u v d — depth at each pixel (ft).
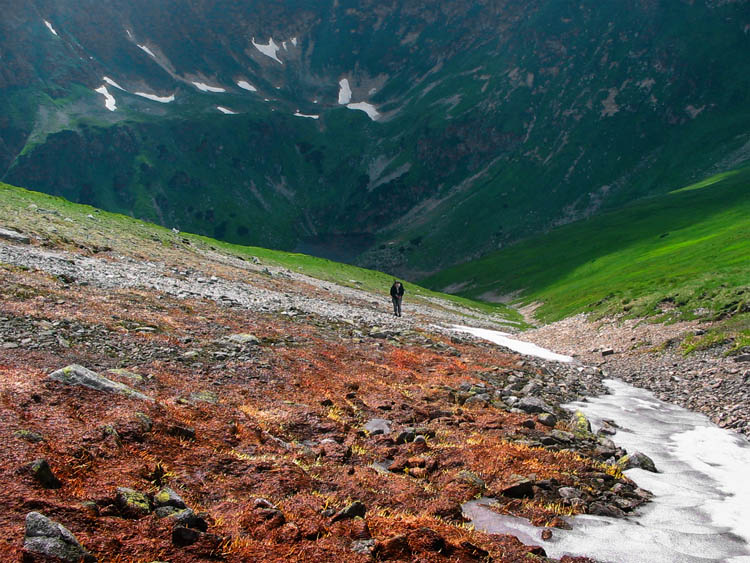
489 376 88.28
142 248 156.04
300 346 78.79
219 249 225.56
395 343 103.35
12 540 21.22
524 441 53.42
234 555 24.93
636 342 130.21
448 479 41.39
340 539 27.96
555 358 131.03
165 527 25.38
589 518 37.76
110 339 60.23
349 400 58.90
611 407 77.87
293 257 289.33
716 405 76.43
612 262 364.58
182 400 44.91
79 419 34.42
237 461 35.99
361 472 39.65
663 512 40.14
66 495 26.14
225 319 87.04
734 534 36.24
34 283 77.41
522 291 437.99
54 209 172.86
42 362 46.85
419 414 58.70
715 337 107.96
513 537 32.01
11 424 30.73
